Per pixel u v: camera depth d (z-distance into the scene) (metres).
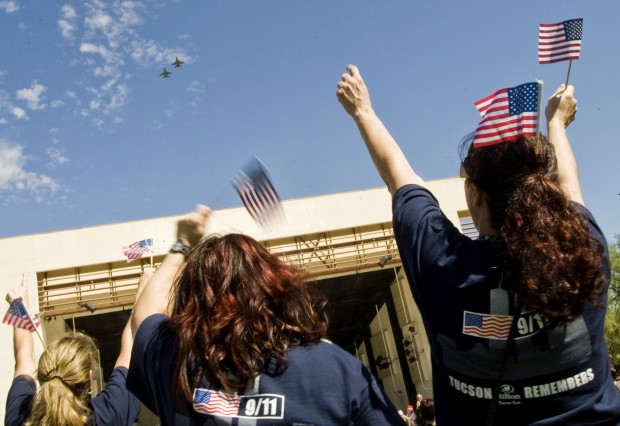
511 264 1.84
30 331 3.78
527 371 1.87
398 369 33.72
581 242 1.84
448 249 2.00
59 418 2.90
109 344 33.91
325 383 1.89
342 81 2.48
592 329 1.87
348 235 32.28
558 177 2.19
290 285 2.03
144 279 2.80
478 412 1.94
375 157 2.35
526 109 2.19
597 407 1.87
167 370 2.04
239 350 1.88
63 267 30.23
